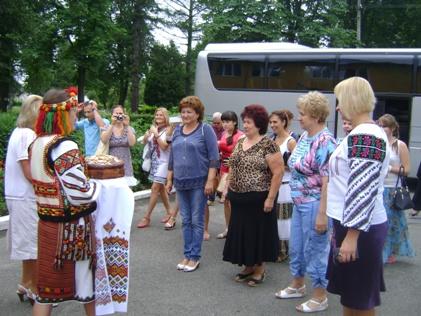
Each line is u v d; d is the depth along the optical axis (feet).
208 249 21.31
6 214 24.06
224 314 14.69
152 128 24.53
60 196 10.75
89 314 11.53
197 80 47.67
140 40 111.04
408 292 16.79
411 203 19.36
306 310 14.80
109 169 11.51
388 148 9.57
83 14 93.25
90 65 96.94
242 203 16.22
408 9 97.55
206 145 17.79
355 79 9.88
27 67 93.76
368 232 9.76
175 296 16.03
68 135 11.16
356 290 9.92
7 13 82.02
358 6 83.61
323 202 13.64
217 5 89.92
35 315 10.98
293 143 18.85
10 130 29.35
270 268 18.98
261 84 45.39
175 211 24.54
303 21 84.74
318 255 14.55
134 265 19.06
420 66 40.19
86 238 11.00
